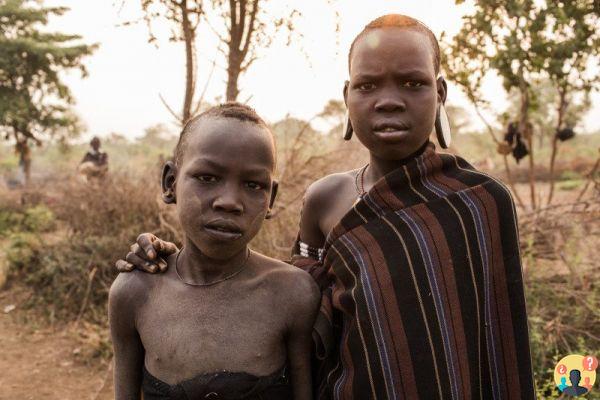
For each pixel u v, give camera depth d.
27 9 17.92
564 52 4.70
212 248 1.22
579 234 4.29
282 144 4.93
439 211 1.34
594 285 4.05
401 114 1.29
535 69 4.87
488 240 1.33
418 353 1.29
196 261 1.32
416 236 1.33
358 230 1.39
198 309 1.30
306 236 1.65
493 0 4.83
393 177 1.38
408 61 1.28
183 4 3.59
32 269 6.20
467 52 5.13
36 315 5.51
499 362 1.37
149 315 1.33
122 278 1.38
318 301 1.40
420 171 1.37
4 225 8.62
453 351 1.29
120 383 1.41
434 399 1.28
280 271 1.37
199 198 1.21
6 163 25.38
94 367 4.50
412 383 1.28
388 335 1.30
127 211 6.12
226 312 1.30
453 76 5.18
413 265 1.32
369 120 1.32
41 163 26.00
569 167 18.62
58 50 17.39
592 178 4.91
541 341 3.28
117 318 1.38
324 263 1.49
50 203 8.60
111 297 1.38
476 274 1.32
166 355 1.29
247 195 1.23
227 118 1.24
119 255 5.74
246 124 1.24
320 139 5.09
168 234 5.61
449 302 1.30
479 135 14.48
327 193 1.59
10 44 16.94
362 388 1.32
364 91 1.33
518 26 4.79
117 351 1.41
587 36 4.70
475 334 1.32
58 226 7.66
